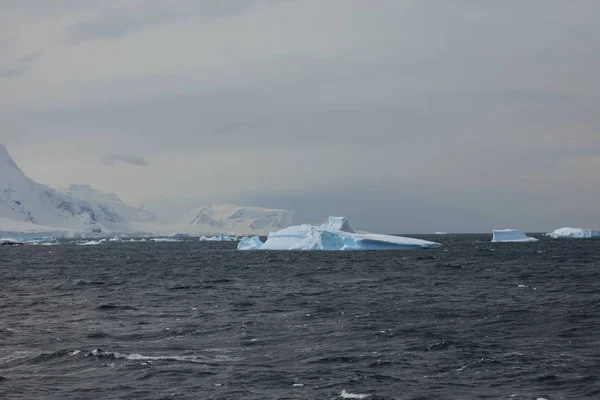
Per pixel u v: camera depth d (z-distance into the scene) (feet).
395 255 500.74
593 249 563.48
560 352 126.52
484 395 99.45
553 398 97.60
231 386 105.19
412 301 204.54
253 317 174.81
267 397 99.40
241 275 333.62
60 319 175.94
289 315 178.19
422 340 139.64
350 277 307.17
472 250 567.59
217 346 136.46
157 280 308.60
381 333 147.95
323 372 113.60
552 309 179.11
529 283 258.57
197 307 198.59
